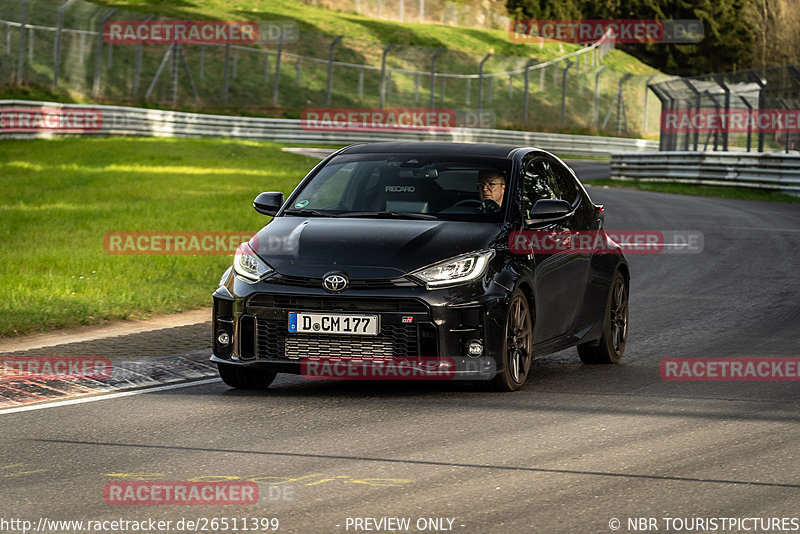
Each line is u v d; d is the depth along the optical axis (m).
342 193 28.73
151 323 37.53
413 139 184.00
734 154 117.44
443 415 24.03
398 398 25.94
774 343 34.38
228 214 71.06
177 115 161.38
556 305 28.64
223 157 125.69
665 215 83.00
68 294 41.94
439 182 28.45
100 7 193.12
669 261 56.97
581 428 22.84
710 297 44.66
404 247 25.50
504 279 25.88
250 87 197.75
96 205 76.44
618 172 135.88
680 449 21.03
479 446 21.17
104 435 22.12
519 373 26.97
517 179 28.53
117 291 43.12
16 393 26.20
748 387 27.67
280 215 28.39
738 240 66.62
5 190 85.62
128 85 182.38
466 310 25.03
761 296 44.84
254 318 25.45
